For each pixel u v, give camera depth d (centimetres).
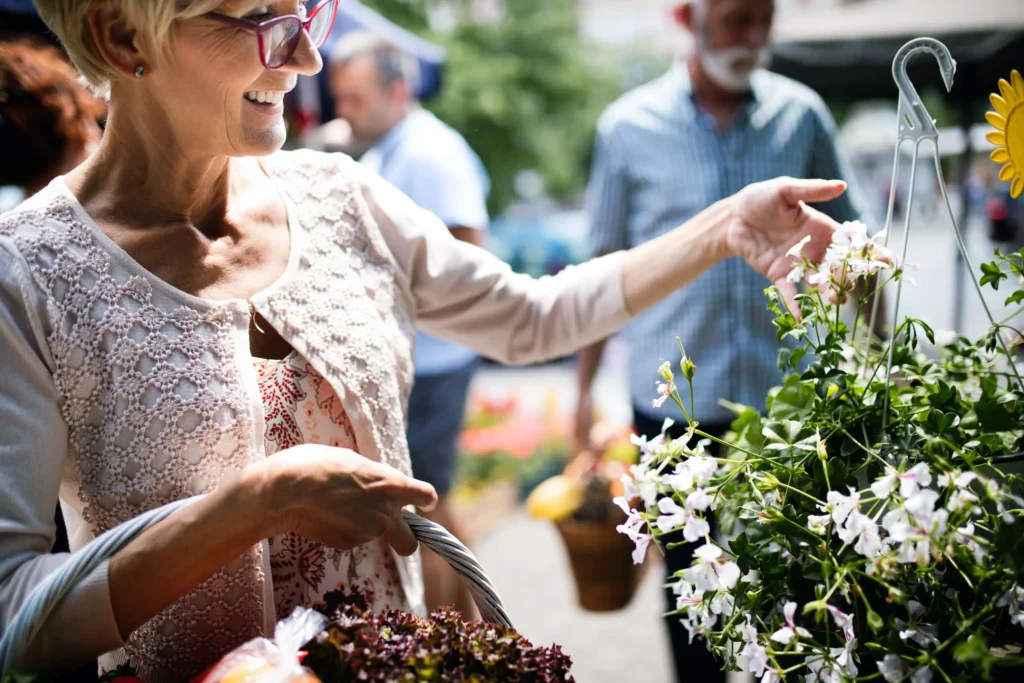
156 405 112
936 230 489
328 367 124
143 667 119
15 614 102
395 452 132
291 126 445
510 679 102
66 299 111
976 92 410
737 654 109
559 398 868
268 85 113
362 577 127
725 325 264
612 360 1024
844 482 110
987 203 432
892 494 101
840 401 117
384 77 344
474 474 559
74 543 124
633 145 287
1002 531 95
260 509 99
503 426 600
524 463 583
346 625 102
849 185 281
